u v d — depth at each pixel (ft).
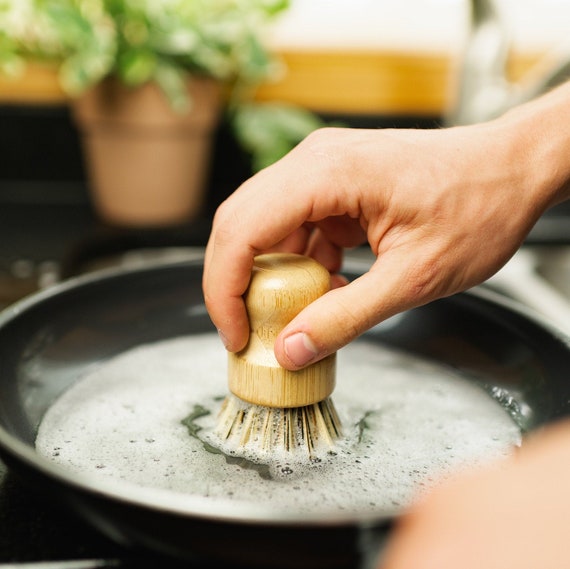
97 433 1.57
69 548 1.33
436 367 1.82
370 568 1.20
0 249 2.75
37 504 1.41
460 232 1.55
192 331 1.93
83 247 2.78
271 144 3.05
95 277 1.87
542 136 1.59
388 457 1.53
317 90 3.31
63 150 3.28
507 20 2.61
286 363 1.48
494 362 1.76
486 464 1.51
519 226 1.58
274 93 3.30
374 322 1.52
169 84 2.62
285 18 3.39
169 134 2.75
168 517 1.18
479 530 0.71
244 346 1.54
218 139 3.28
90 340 1.80
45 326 1.73
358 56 3.25
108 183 2.90
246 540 1.18
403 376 1.79
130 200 2.90
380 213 1.55
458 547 0.70
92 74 2.59
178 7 2.75
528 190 1.57
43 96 3.20
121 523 1.22
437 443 1.57
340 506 1.40
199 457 1.52
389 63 3.28
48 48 2.86
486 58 2.60
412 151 1.55
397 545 0.75
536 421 1.60
